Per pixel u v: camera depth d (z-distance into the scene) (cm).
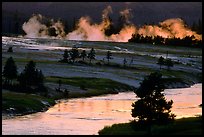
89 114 14088
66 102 18050
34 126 11262
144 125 8712
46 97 18038
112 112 14638
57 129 10744
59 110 15275
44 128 10925
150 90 8619
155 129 8388
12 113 13875
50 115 13888
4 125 11419
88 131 10412
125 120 12588
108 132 9112
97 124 11750
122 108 15838
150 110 8619
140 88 8675
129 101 18588
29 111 14538
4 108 14088
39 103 15888
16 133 10038
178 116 12288
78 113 14338
